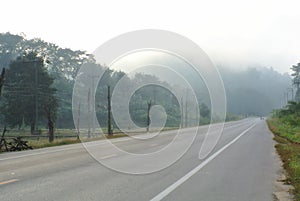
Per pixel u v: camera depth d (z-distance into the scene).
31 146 25.48
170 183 10.77
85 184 10.45
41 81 68.00
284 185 10.84
